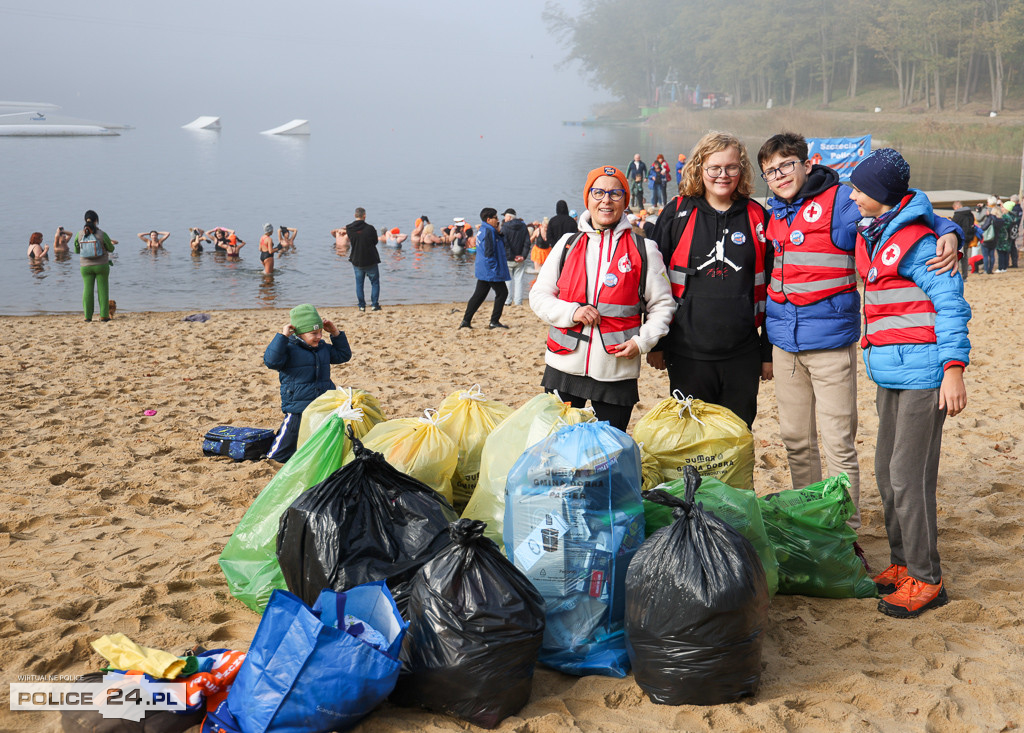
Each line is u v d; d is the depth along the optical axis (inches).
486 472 137.8
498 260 471.8
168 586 149.9
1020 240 943.0
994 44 3181.6
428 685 108.0
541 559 119.1
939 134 2866.6
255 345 429.4
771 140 153.0
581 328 154.5
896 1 3570.4
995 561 161.3
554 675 122.3
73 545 172.7
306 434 179.8
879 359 136.3
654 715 110.5
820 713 110.9
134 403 303.7
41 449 243.1
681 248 157.5
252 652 104.6
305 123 5073.8
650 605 110.3
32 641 129.7
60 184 1643.7
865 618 138.2
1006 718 109.0
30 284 707.4
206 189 1625.2
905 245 130.6
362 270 575.2
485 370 366.3
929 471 137.1
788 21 4291.3
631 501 124.6
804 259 151.3
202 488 211.6
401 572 120.7
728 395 161.6
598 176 151.4
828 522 145.0
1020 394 292.7
